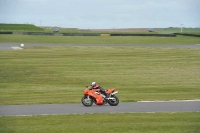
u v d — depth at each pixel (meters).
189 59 86.69
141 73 68.00
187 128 25.75
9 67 72.94
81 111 33.56
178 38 164.25
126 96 44.94
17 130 25.27
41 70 70.25
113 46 117.81
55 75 65.19
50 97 44.22
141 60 84.88
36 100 41.62
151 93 47.84
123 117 29.89
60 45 120.38
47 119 29.22
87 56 91.19
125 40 149.38
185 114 31.22
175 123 27.41
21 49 105.44
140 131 24.86
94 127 26.11
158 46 118.88
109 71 70.12
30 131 24.94
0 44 122.12
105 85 56.28
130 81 59.78
